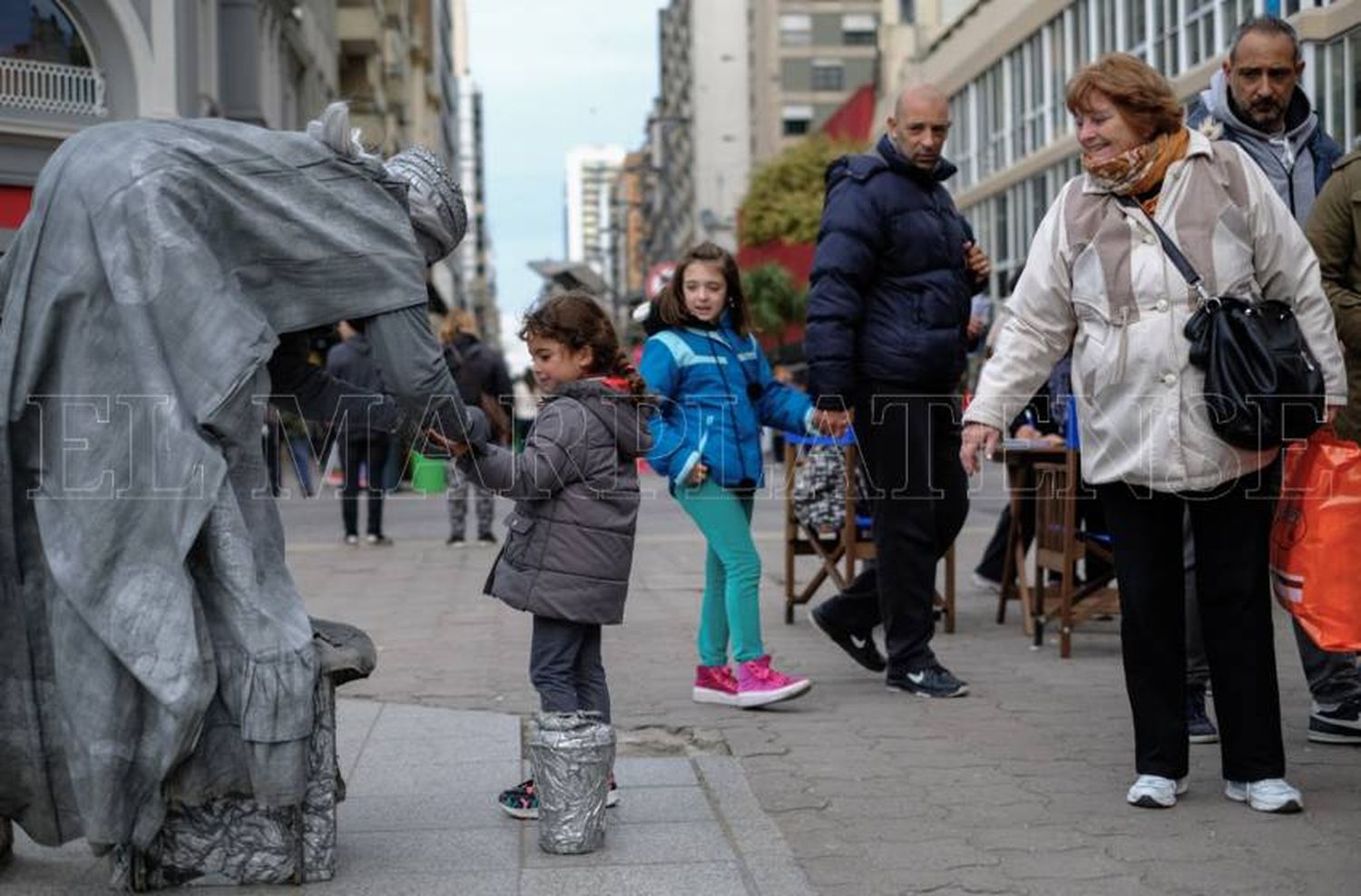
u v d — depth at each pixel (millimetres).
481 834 4445
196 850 3904
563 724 4297
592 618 4641
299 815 3932
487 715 6105
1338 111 14039
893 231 6387
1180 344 4535
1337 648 4465
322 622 4184
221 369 3688
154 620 3598
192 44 27328
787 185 57969
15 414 3740
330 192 3924
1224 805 4691
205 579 3719
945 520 6637
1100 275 4629
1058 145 31703
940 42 42719
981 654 7480
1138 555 4711
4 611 3773
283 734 3680
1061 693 6477
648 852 4270
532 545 4660
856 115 59188
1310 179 5754
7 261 3844
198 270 3705
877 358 6402
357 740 5664
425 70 83688
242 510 3770
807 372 6410
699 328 6137
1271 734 4641
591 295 4719
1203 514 4660
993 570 9641
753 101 90688
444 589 10570
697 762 5309
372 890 3926
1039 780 5031
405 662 7492
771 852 4273
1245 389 4395
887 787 4969
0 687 3801
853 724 5922
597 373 4699
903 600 6469
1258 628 4637
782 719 6023
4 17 24266
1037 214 33969
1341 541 4453
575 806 4227
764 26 86000
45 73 24641
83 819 3691
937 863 4160
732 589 6172
